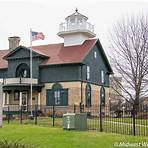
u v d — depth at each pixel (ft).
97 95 157.99
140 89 122.52
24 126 71.92
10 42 177.68
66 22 160.35
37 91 149.48
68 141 48.49
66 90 144.46
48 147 43.45
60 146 44.55
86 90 148.46
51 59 151.12
